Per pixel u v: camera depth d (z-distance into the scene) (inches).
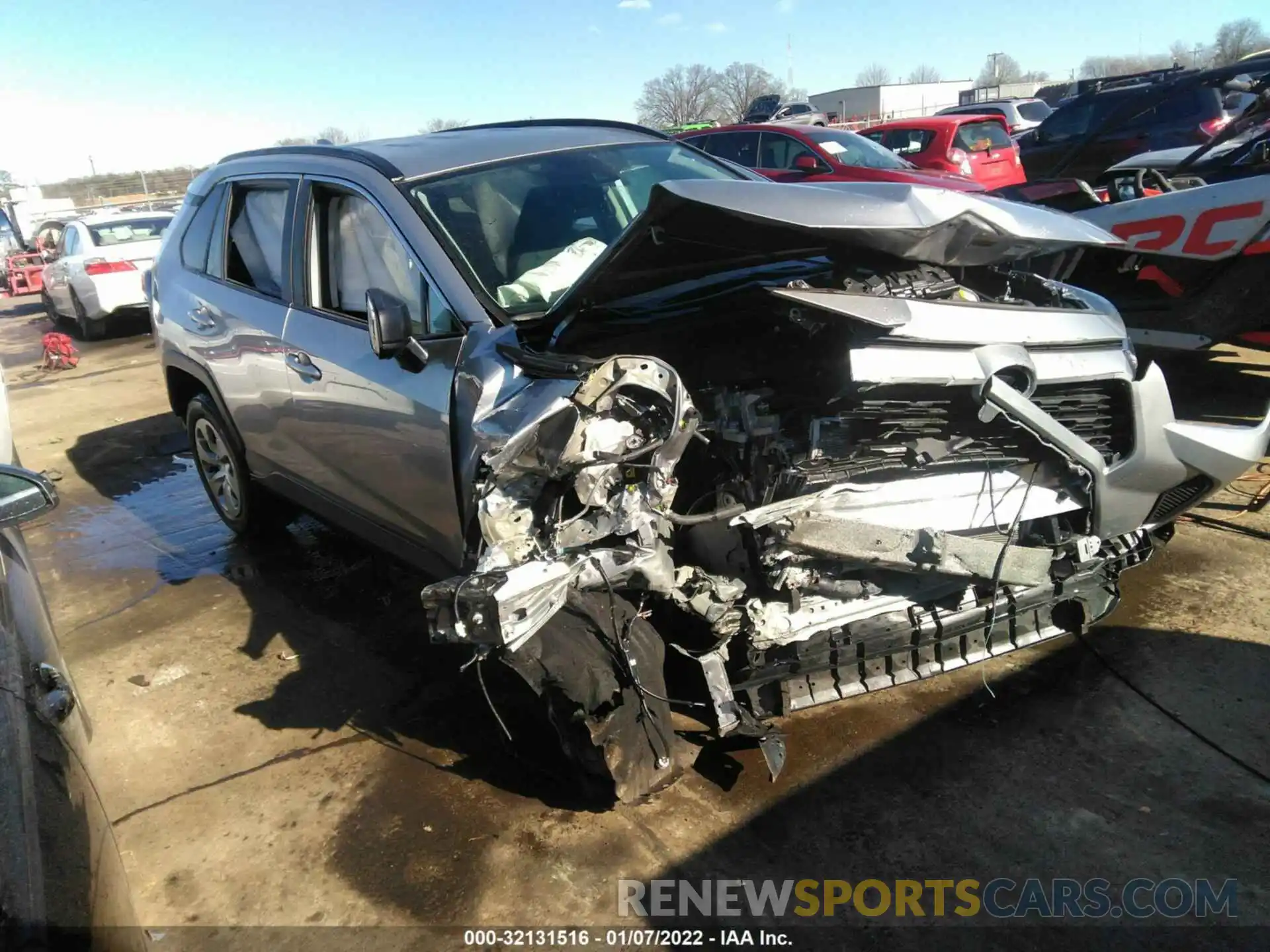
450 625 90.0
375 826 108.1
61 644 157.5
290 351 144.3
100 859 67.2
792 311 102.8
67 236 515.5
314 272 144.2
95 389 370.9
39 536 212.1
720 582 100.7
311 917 95.9
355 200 136.7
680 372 109.5
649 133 164.7
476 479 98.5
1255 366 244.1
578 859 100.1
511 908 94.7
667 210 92.6
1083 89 430.0
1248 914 86.4
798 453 102.3
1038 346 108.7
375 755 121.0
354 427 130.1
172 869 104.3
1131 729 112.7
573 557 93.0
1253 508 166.9
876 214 94.0
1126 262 214.4
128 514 222.1
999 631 116.0
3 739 66.5
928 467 105.7
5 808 61.2
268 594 171.2
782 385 108.2
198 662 148.6
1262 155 238.1
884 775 108.5
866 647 107.0
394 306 112.7
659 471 94.0
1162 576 147.3
